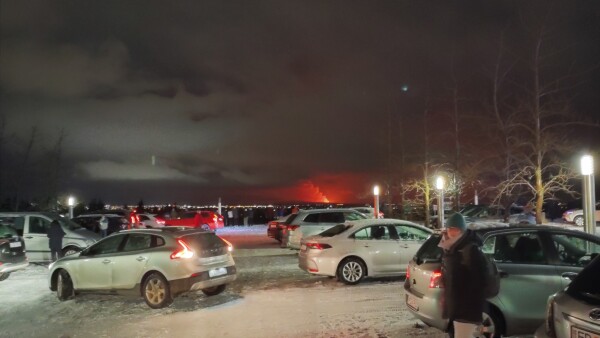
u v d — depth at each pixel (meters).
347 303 10.63
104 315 10.23
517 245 7.19
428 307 6.80
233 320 9.41
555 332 4.39
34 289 13.52
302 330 8.48
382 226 13.17
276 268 16.44
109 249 11.63
